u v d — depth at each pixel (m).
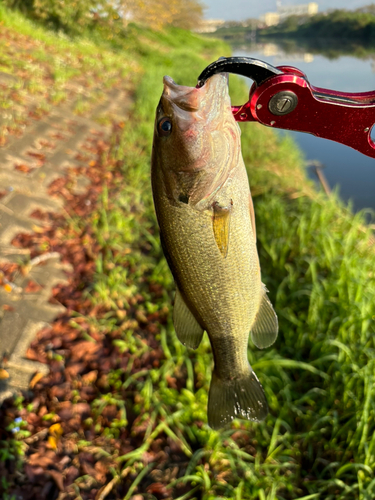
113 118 1.35
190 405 0.47
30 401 0.46
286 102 0.18
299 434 0.44
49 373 0.49
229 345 0.28
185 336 0.27
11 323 0.53
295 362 0.49
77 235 0.73
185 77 2.25
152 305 0.62
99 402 0.47
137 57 2.95
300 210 0.83
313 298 0.56
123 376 0.51
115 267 0.68
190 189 0.23
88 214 0.80
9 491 0.38
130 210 0.86
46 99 1.24
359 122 0.19
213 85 0.22
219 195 0.23
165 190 0.23
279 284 0.64
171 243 0.24
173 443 0.44
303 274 0.66
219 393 0.30
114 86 1.78
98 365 0.52
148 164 1.07
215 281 0.25
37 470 0.40
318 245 0.69
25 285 0.59
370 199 1.12
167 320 0.60
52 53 1.75
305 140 1.63
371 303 0.53
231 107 0.22
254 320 0.28
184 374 0.52
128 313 0.60
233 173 0.23
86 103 1.36
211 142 0.22
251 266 0.25
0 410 0.44
